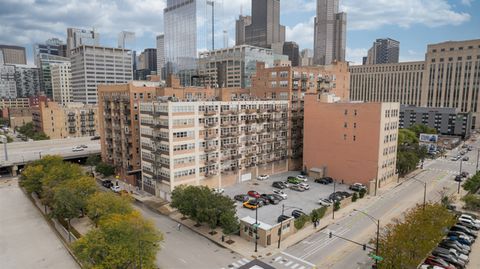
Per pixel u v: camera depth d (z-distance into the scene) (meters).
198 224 57.69
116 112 88.81
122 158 88.00
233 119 79.94
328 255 46.84
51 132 149.62
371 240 49.56
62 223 60.44
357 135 80.25
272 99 95.88
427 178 89.88
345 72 117.56
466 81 187.62
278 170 95.19
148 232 40.59
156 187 73.44
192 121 70.50
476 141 158.75
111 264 36.44
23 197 77.19
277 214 61.94
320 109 87.00
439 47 197.12
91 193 60.56
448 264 43.69
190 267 43.47
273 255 46.88
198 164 72.94
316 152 89.44
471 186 68.81
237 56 197.12
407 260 38.56
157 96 84.94
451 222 47.72
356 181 81.81
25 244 52.84
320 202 67.69
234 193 74.88
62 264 46.44
